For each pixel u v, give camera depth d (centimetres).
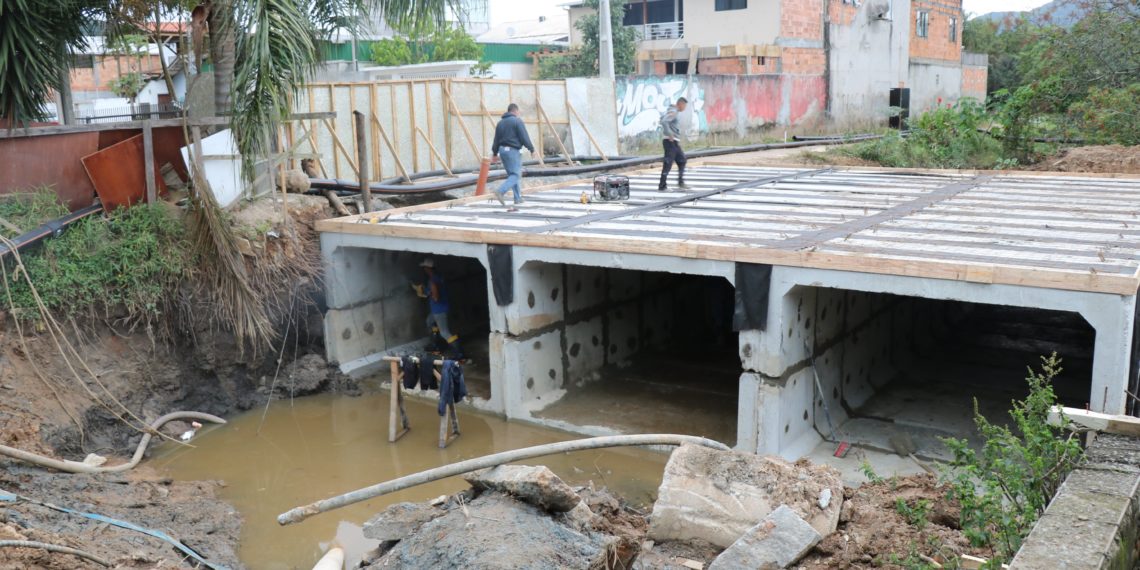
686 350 1503
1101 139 2184
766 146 2652
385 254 1436
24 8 1040
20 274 1048
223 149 1299
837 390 1168
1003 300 853
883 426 1130
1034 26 2869
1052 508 460
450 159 1923
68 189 1202
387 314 1452
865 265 916
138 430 1073
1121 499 464
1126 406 857
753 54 3241
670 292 1549
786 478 659
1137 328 852
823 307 1099
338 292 1351
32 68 1088
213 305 1194
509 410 1196
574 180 1844
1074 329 1553
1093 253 926
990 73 4884
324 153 1698
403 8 1403
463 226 1248
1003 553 508
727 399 1238
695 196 1482
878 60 3866
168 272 1158
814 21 3478
